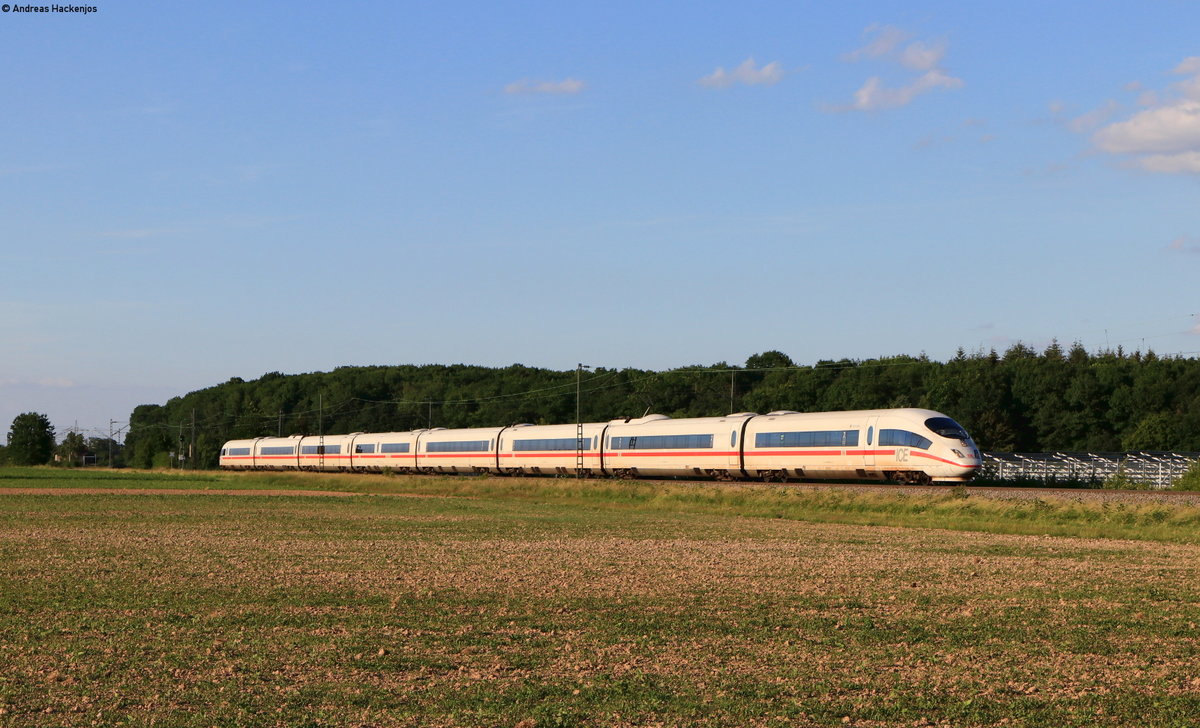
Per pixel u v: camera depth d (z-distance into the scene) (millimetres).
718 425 71000
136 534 38844
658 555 32062
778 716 13969
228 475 105125
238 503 59625
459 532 40469
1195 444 109250
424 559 30750
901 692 15141
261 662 16703
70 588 24312
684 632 19344
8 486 80625
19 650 17438
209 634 18891
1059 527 40312
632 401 161250
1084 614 21406
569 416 168250
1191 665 16891
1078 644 18406
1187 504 43688
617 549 33875
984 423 120500
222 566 28750
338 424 198250
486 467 92125
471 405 187375
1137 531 38438
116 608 21562
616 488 62312
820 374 149500
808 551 33375
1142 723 13734
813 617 20953
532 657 17234
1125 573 27797
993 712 14188
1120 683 15719
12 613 20953
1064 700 14742
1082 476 74812
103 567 28359
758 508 51656
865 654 17609
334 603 22328
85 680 15484
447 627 19672
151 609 21453
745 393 161875
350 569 28219
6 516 48094
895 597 23516
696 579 26375
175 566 28703
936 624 20250
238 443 135250
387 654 17344
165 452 173375
